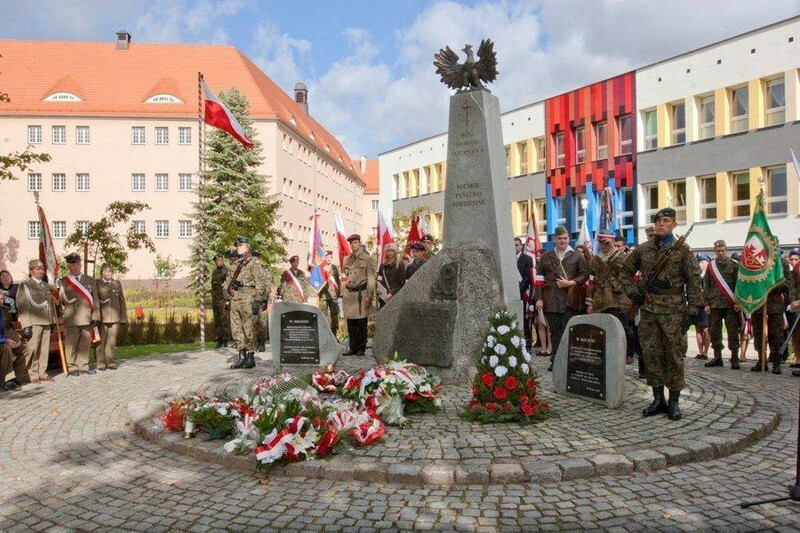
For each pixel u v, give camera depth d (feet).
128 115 177.47
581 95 110.93
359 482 17.28
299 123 217.77
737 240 88.17
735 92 88.69
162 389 29.91
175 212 178.09
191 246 129.18
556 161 117.60
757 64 84.84
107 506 16.14
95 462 19.83
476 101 31.76
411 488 16.70
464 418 22.06
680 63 94.63
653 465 17.83
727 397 25.53
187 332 57.98
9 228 175.01
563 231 33.73
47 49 191.21
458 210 31.89
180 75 189.26
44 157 63.98
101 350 39.11
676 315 22.26
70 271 38.45
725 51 88.58
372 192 323.78
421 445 19.15
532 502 15.58
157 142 179.52
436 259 30.12
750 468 17.95
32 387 33.27
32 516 15.64
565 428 20.89
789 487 16.40
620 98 103.96
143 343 56.54
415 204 149.28
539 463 17.37
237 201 120.67
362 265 39.04
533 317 41.75
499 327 22.31
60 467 19.39
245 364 36.81
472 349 28.35
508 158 127.44
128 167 178.09
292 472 17.93
